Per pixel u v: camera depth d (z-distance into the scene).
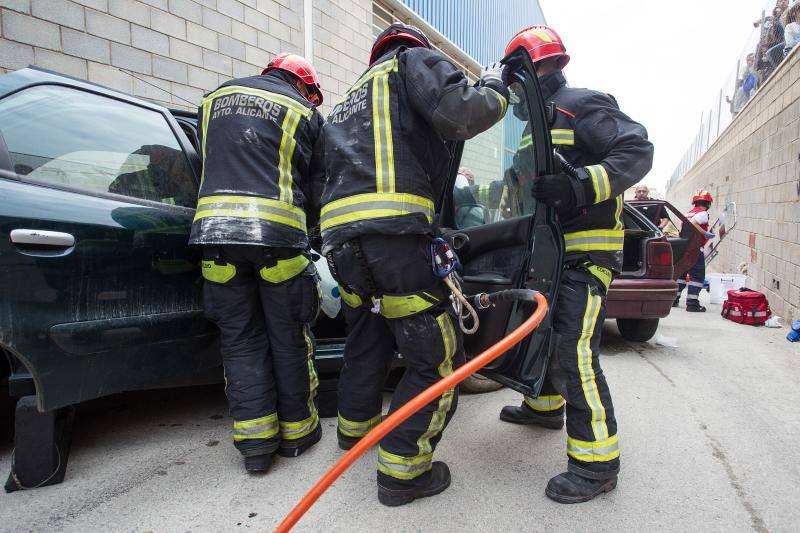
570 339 1.85
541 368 1.83
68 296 1.73
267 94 2.08
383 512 1.74
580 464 1.83
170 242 2.12
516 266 2.03
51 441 1.87
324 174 2.25
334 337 2.92
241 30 4.95
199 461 2.12
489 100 1.54
